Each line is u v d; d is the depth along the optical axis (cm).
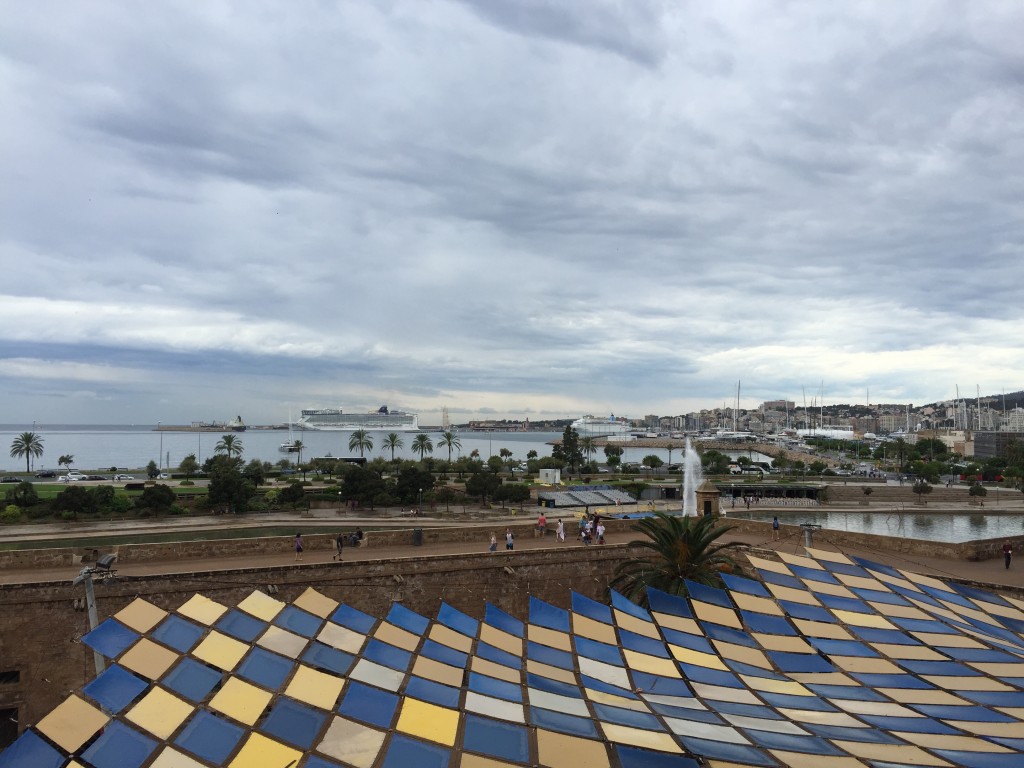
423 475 10650
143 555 3719
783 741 1681
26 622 2955
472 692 1858
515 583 3906
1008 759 1597
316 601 2150
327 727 1573
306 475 16562
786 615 2628
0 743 2900
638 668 2231
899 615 2677
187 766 1359
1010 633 2714
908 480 18538
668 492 12788
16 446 16812
